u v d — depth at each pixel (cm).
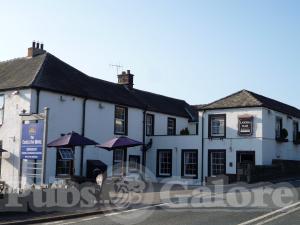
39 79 2419
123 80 3422
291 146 3334
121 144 2038
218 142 2967
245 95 2984
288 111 3359
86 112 2659
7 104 2441
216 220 1241
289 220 1234
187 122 3744
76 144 1830
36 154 1697
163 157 3200
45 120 1686
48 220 1305
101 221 1279
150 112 3281
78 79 2811
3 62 2872
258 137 2823
